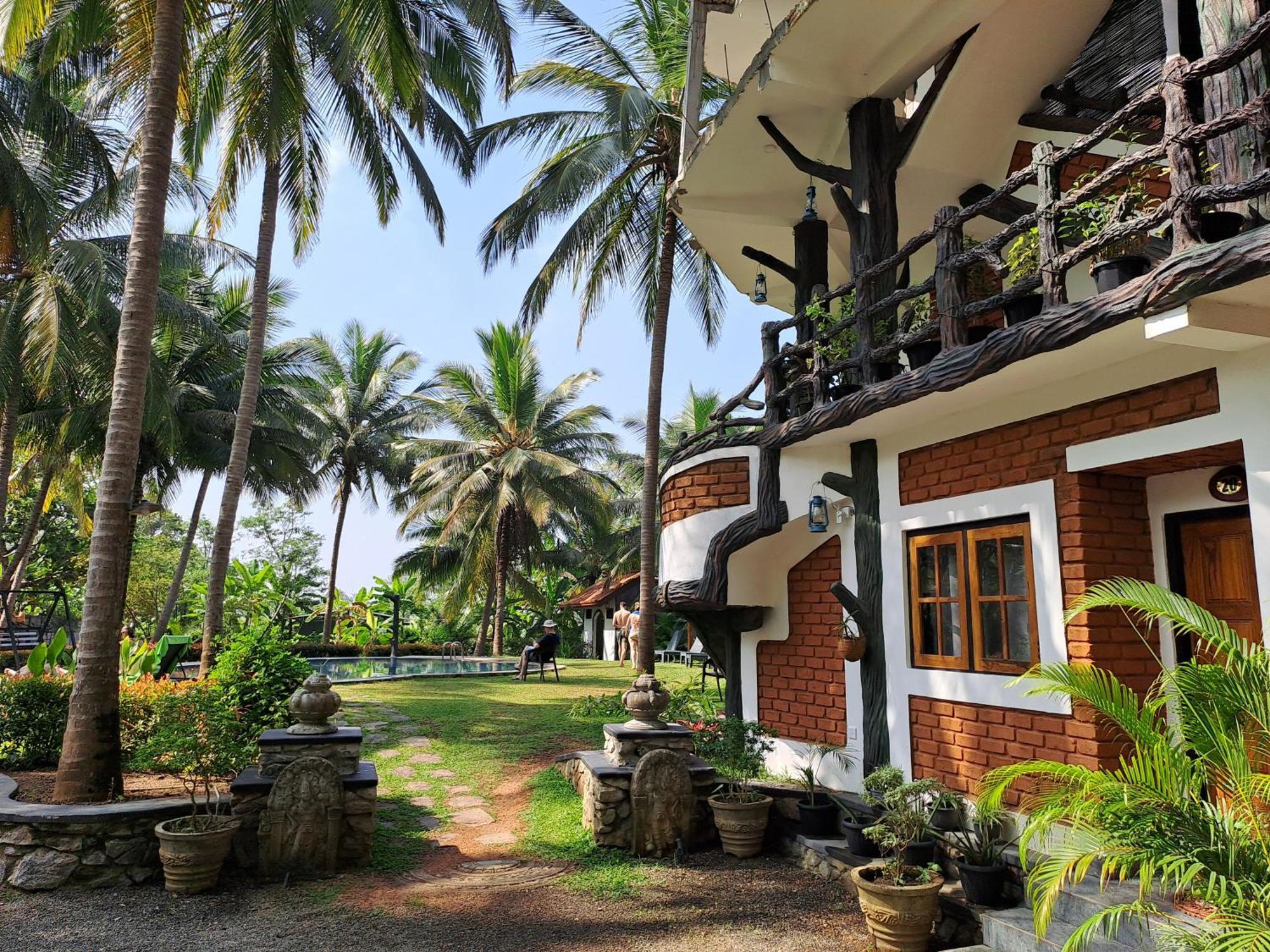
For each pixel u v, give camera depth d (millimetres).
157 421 17094
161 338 20688
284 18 9242
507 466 25641
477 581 29047
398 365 30875
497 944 4801
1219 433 4438
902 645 6816
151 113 7012
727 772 7520
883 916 4680
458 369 28141
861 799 6766
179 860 5430
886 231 7199
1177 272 3801
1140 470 5277
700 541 8633
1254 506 4250
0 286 15906
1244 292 3781
